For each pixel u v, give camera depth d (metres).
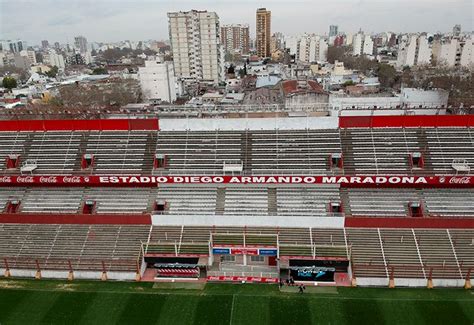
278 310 41.62
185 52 176.50
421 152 53.97
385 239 48.47
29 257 50.00
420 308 41.19
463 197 51.59
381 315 40.34
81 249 50.50
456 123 56.12
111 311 42.12
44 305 43.34
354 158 54.38
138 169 56.00
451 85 131.00
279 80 167.00
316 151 55.78
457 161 52.41
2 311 42.50
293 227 50.84
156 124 60.41
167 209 53.53
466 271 44.94
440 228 49.06
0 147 60.00
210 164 55.72
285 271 48.50
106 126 61.09
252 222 51.22
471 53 188.88
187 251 49.03
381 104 91.94
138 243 50.56
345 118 57.47
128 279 47.88
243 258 50.12
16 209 55.75
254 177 52.78
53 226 53.62
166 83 140.00
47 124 61.66
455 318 39.59
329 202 52.38
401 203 51.53
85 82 156.50
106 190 56.81
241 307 42.28
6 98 135.38
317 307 41.91
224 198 54.25
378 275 45.28
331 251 47.59
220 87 170.88
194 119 59.81
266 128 59.12
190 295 44.56
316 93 108.44
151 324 39.97
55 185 57.84
